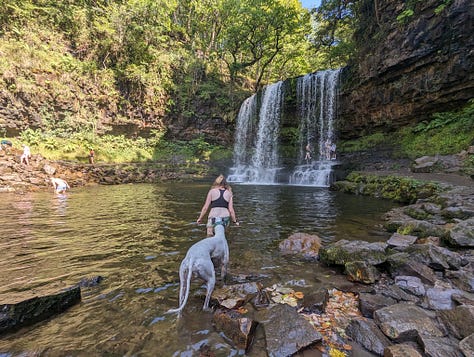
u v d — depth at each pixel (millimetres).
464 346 2066
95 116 21969
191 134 27094
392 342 2318
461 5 12367
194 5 34438
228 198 4176
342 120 20125
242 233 5879
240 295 3033
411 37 14336
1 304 2465
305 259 4406
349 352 2246
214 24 33750
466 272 3428
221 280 3602
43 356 2125
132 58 25594
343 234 5738
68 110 20578
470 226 4449
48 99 19469
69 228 6117
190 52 31359
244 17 27141
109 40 24078
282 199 10898
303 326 2469
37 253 4488
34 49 19688
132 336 2410
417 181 9391
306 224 6660
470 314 2346
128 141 23391
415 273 3484
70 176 15805
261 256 4512
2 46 18188
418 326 2371
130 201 10211
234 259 4367
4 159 14797
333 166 17609
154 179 18797
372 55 16781
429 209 6480
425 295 3021
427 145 14297
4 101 17391
